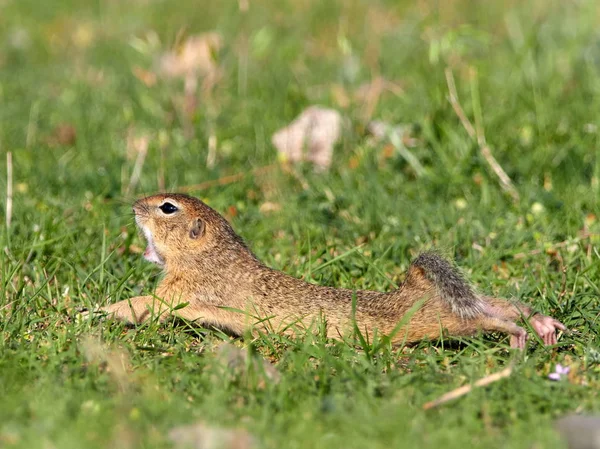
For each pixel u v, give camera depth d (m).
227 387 7.97
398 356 9.18
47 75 21.41
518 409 7.64
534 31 17.84
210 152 15.08
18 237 11.85
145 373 8.27
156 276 11.34
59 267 11.22
